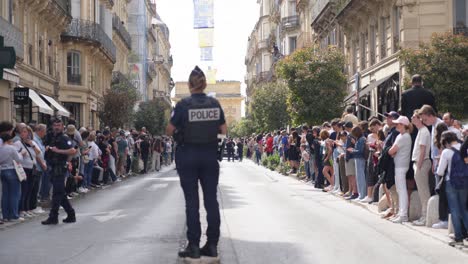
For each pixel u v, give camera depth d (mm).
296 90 31281
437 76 21875
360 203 14234
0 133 12445
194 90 7793
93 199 17141
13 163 12305
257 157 41656
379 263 7852
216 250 7871
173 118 7684
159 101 56219
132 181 25031
